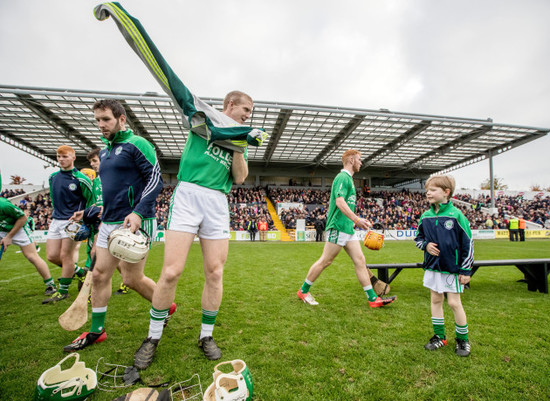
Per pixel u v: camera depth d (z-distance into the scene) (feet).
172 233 6.65
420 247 8.54
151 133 64.95
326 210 83.05
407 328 9.17
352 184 12.04
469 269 7.60
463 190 108.06
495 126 61.87
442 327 7.99
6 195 76.54
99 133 64.59
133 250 6.13
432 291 8.21
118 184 7.54
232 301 12.18
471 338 8.49
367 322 9.66
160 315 6.77
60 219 12.44
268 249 39.29
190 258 26.61
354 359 7.09
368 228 10.72
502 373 6.50
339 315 10.40
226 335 8.46
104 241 7.49
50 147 73.87
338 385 5.95
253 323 9.49
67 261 11.94
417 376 6.39
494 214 82.48
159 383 5.88
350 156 12.05
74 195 12.58
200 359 6.87
